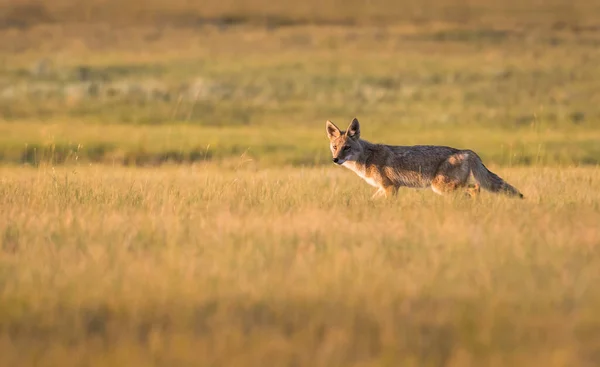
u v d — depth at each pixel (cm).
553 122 9900
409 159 3550
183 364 1429
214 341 1530
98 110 10650
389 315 1653
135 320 1653
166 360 1442
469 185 3516
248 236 2383
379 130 9269
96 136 8006
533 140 8031
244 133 8681
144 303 1750
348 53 15700
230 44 16838
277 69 14112
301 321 1648
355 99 11738
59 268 2022
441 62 14550
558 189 3597
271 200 3198
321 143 7938
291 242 2316
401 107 11119
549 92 11938
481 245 2245
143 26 18812
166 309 1719
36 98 11319
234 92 12081
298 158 7181
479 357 1452
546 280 1909
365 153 3638
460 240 2294
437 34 17475
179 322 1647
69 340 1557
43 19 19325
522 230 2498
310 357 1459
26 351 1492
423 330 1599
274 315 1694
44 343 1535
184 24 19188
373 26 18838
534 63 14225
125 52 15812
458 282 1902
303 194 3431
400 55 15400
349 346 1502
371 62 14725
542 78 12950
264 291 1822
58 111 10475
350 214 2884
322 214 2777
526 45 16175
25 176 4331
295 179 4150
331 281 1878
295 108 11062
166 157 7144
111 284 1867
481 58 14862
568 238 2328
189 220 2761
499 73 13288
